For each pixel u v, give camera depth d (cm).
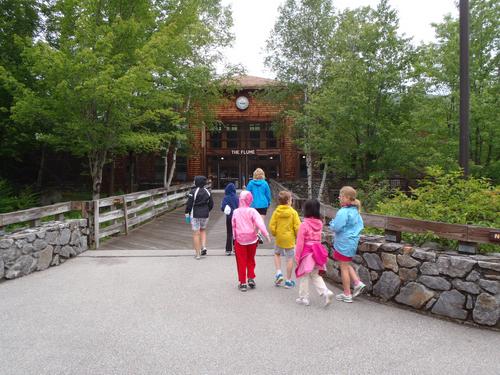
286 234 505
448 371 287
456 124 1405
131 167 2131
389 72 1528
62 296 473
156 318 397
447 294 392
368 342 339
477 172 1337
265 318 398
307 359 307
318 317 401
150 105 1249
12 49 1414
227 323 384
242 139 2622
